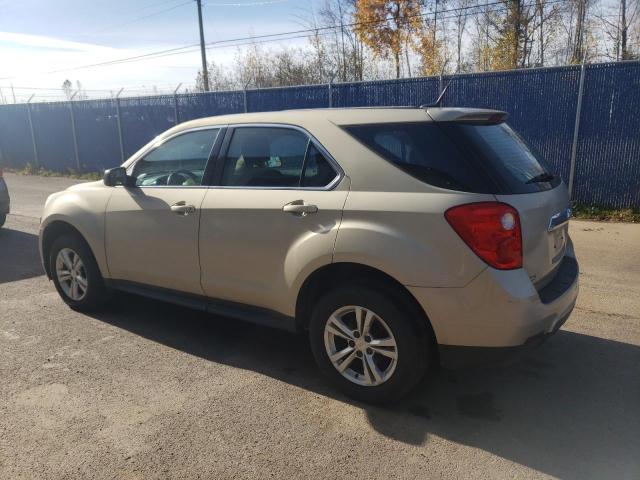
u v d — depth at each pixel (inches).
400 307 121.2
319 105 470.9
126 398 134.6
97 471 106.7
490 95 380.5
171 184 166.2
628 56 764.6
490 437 117.9
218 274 151.9
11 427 121.8
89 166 705.0
